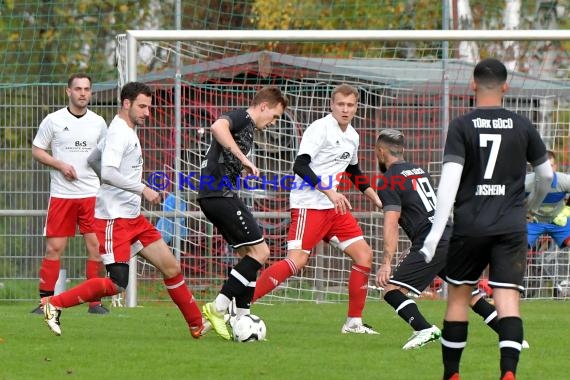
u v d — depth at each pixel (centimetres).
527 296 4516
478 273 2081
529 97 4594
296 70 4656
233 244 2825
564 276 4484
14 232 4416
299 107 4572
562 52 6347
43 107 4438
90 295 2798
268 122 2809
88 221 3650
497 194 2030
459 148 2016
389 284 2817
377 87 4578
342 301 4406
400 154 2911
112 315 3569
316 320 3516
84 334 2938
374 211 4516
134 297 4047
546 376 2266
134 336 2908
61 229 3650
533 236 4259
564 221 4247
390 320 3525
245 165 2673
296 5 7962
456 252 2048
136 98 2772
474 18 8900
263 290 3083
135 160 2803
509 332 1997
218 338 2881
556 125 4647
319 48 7100
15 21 7488
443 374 2173
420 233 2831
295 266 3117
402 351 2641
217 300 2825
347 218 3158
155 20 7825
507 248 2028
